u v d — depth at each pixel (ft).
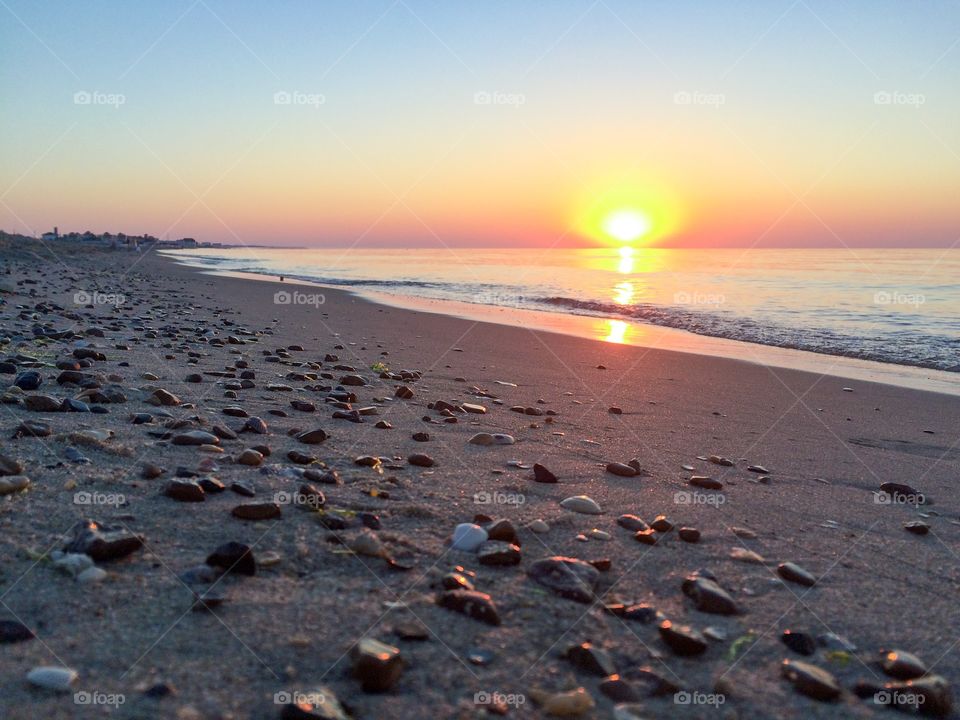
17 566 8.54
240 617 7.90
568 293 86.58
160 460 13.16
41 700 6.22
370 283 104.17
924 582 10.68
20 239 143.13
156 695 6.40
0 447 12.82
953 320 57.47
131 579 8.52
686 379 31.24
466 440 17.47
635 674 7.51
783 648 8.39
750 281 107.65
